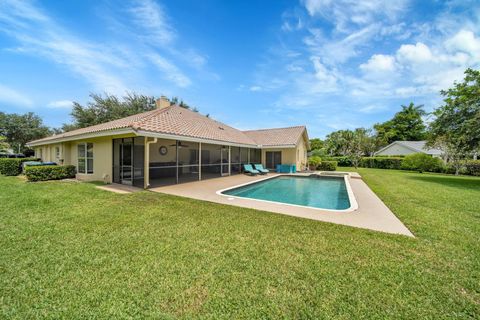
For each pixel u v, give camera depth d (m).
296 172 19.20
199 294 2.37
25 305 2.17
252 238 3.88
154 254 3.24
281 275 2.74
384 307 2.21
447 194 8.73
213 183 11.30
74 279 2.60
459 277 2.76
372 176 16.45
